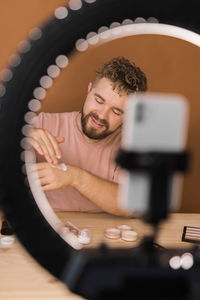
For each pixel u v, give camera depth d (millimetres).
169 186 344
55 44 366
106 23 381
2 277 576
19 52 364
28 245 410
